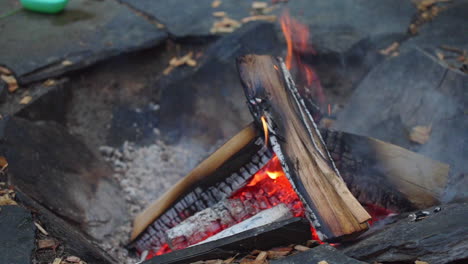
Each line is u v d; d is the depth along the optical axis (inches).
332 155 82.4
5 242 77.9
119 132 95.3
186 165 93.8
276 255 76.9
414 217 78.4
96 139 94.3
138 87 97.3
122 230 87.4
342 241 77.7
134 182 91.7
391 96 89.5
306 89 85.7
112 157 93.6
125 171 92.7
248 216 81.8
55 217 82.3
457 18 97.7
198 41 97.7
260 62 82.3
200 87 95.3
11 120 86.7
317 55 94.7
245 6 101.7
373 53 94.7
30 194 83.5
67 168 88.1
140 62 97.7
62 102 93.4
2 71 92.7
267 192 82.2
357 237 78.4
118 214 88.4
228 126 95.0
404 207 81.1
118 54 95.8
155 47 98.0
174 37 97.7
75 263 77.9
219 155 81.2
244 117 94.3
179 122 96.2
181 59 96.7
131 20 99.8
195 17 100.0
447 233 75.0
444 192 82.0
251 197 82.2
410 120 88.4
